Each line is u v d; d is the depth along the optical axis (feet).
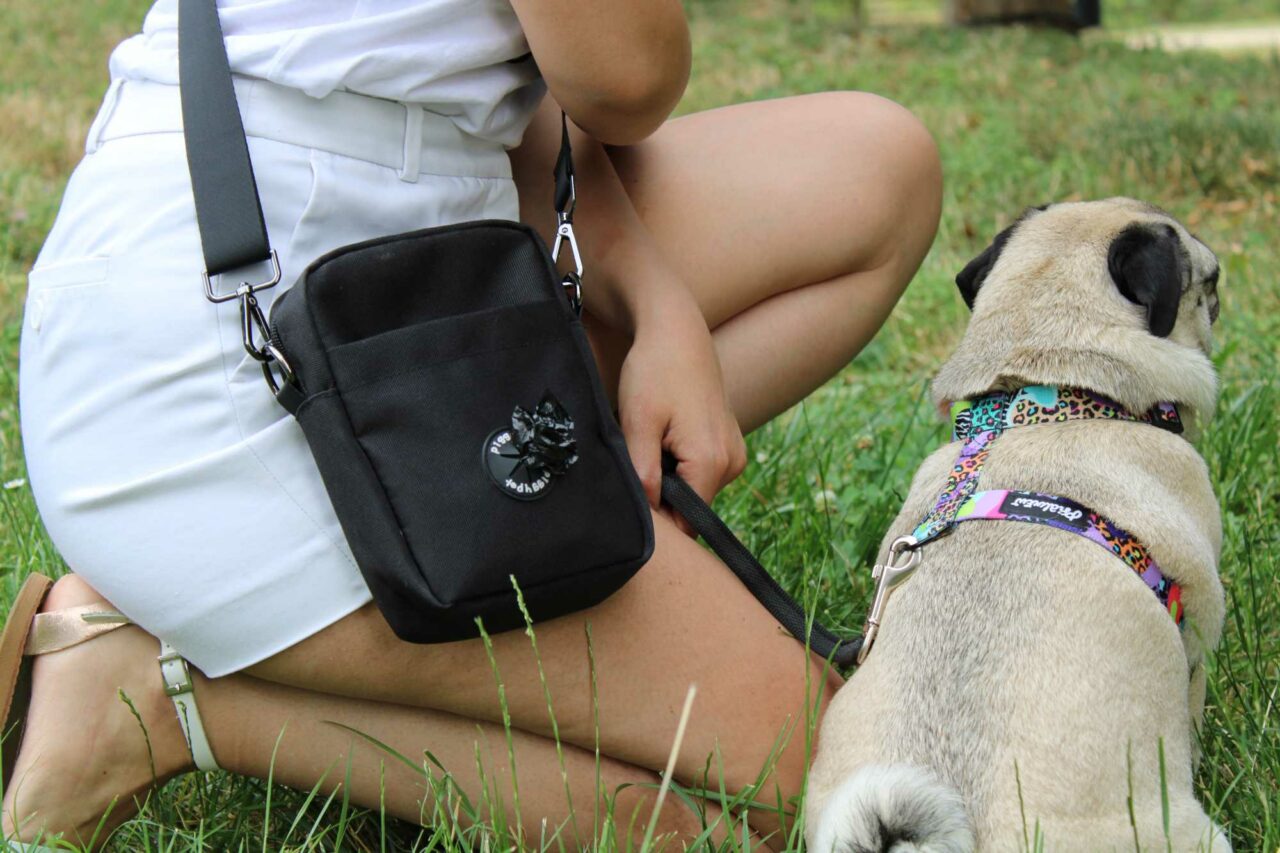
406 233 5.88
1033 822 5.53
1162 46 40.09
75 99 26.32
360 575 5.86
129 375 5.86
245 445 5.77
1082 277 7.43
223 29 6.13
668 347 6.96
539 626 6.06
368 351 5.64
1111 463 6.83
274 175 5.96
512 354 5.80
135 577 5.85
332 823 6.91
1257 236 17.57
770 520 9.95
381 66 6.01
